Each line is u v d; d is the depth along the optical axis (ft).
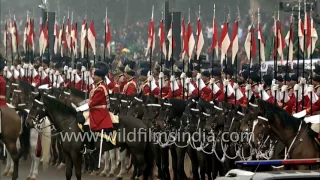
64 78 326.85
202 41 282.36
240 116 232.32
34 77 332.60
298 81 248.73
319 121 197.98
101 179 274.98
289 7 330.13
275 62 260.83
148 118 250.16
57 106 236.02
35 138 262.88
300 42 272.10
